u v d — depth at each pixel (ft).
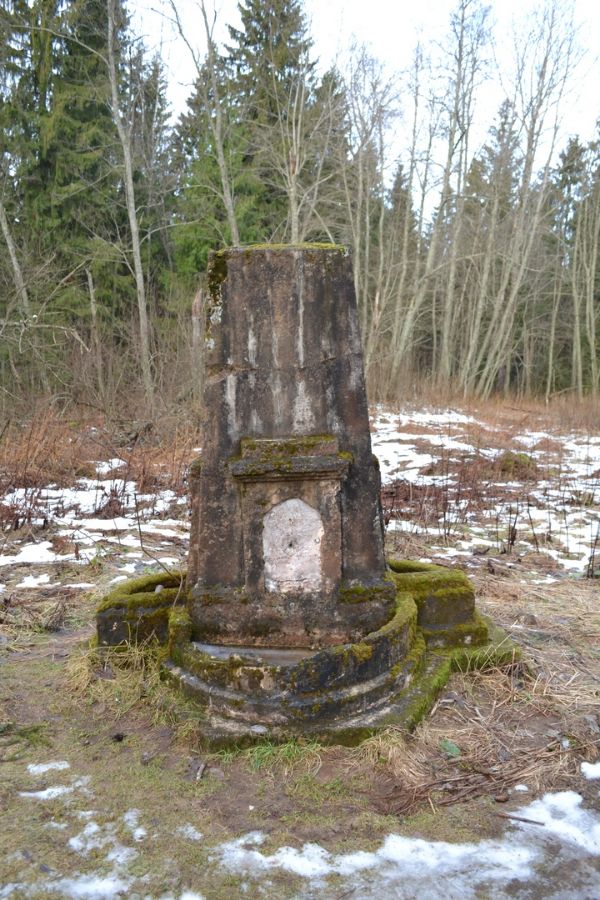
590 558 20.25
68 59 70.18
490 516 25.99
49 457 30.53
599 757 10.34
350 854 8.18
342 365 11.69
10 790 9.29
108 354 47.50
